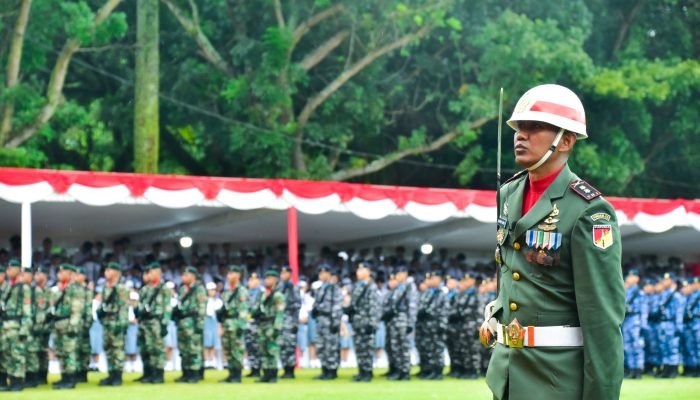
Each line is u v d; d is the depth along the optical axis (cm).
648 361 3709
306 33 5419
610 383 892
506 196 999
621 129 5762
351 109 5347
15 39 4700
